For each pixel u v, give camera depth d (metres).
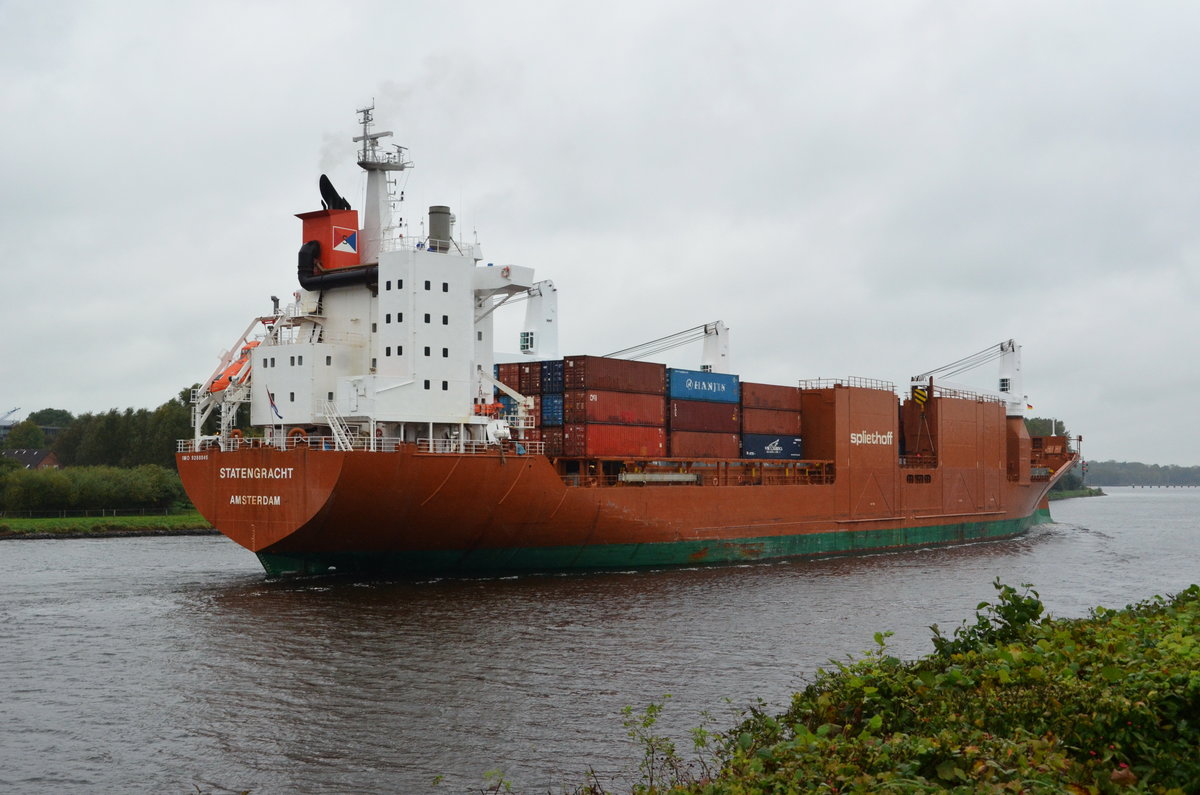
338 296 48.88
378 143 50.88
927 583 48.31
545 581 46.41
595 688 27.05
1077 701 14.09
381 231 50.34
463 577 46.88
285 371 46.25
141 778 20.62
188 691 26.80
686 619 36.94
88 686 27.36
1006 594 20.73
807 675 28.47
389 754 21.94
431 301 45.44
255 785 20.23
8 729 23.70
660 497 51.22
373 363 47.50
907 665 19.69
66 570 52.12
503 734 23.17
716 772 18.45
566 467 51.78
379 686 27.23
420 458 41.22
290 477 41.22
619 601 40.75
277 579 45.75
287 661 29.95
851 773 12.62
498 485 43.78
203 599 40.59
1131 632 18.73
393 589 43.00
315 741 22.78
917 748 12.86
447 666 29.39
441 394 45.59
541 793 19.55
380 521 41.78
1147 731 12.97
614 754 21.75
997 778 12.05
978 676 16.48
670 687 27.19
